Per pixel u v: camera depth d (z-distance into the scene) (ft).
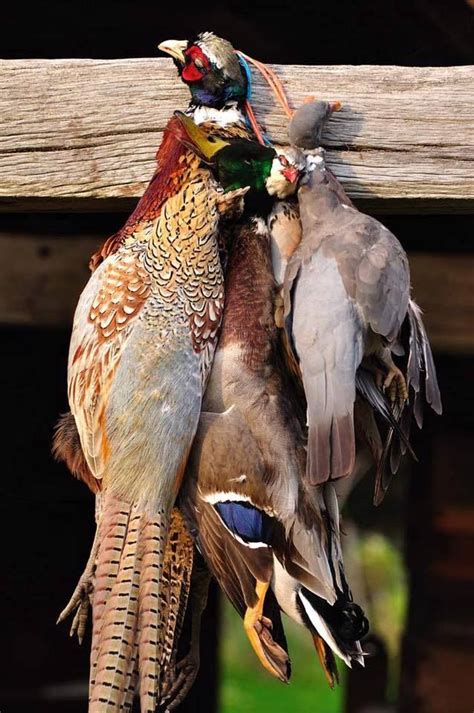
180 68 19.12
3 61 19.43
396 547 56.59
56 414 36.22
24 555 36.29
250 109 18.99
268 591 17.13
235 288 17.66
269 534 16.70
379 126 19.07
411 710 38.42
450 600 38.58
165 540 16.96
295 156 17.60
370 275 16.46
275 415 17.03
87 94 19.30
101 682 16.48
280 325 17.35
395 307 16.51
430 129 19.08
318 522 16.84
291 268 16.85
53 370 36.19
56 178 19.29
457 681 38.32
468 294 33.12
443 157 19.08
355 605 16.79
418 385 17.07
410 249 34.17
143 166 19.19
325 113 18.61
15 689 36.29
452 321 33.06
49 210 20.11
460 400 38.11
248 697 66.85
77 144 19.27
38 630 36.52
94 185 19.26
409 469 39.17
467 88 19.17
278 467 16.80
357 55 30.45
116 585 16.76
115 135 19.24
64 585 36.45
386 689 45.50
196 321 17.35
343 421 16.05
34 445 36.19
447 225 33.88
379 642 45.73
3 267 32.81
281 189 17.65
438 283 33.17
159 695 17.67
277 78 19.10
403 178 19.04
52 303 32.89
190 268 17.52
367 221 17.06
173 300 17.39
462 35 26.68
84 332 17.65
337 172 18.98
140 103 19.24
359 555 59.00
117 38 32.12
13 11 31.65
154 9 31.37
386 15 28.02
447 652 38.40
